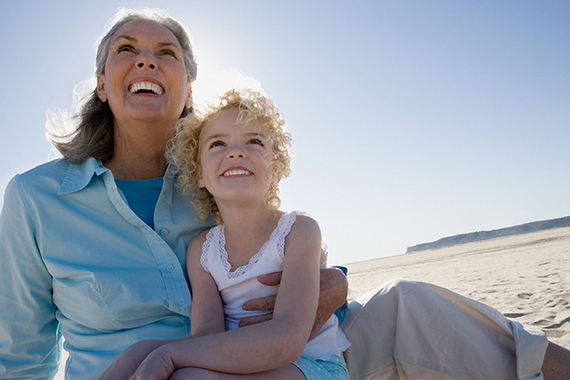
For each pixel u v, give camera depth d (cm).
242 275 195
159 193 238
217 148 203
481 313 204
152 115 218
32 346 205
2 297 197
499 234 7100
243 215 200
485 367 195
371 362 222
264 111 209
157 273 199
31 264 200
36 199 200
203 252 206
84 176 207
